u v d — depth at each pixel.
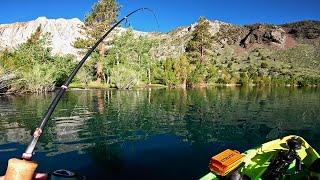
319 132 21.48
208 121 25.31
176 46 162.62
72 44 86.69
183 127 22.30
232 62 164.62
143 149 15.70
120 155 14.48
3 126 21.47
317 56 179.62
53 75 56.94
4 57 62.00
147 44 83.75
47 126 21.83
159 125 22.95
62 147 15.86
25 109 29.75
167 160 13.74
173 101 40.50
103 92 54.09
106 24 82.69
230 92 62.91
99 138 18.19
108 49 88.50
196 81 83.81
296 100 47.12
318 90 80.44
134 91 58.28
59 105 34.03
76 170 12.32
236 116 28.48
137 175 11.77
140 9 6.88
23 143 16.58
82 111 29.66
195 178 11.55
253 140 18.52
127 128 21.45
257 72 137.00
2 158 13.81
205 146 16.58
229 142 17.80
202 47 125.25
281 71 144.25
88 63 80.69
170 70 83.00
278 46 197.00
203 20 124.31
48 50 79.69
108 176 11.61
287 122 25.55
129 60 82.19
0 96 43.19
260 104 39.81
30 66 66.75
